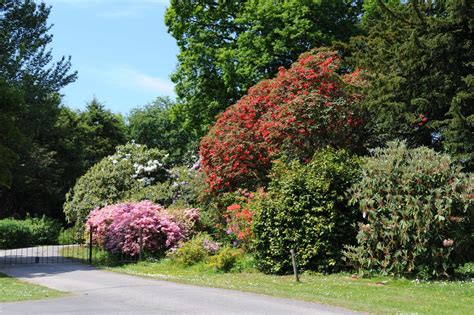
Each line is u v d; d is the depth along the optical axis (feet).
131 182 84.33
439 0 56.08
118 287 40.98
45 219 111.45
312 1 93.50
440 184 41.47
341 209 47.29
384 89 55.21
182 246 57.98
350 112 60.59
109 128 159.74
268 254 48.49
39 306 32.04
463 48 52.70
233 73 97.55
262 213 49.03
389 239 42.75
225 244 60.03
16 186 126.21
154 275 49.19
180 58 109.29
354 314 28.43
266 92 68.03
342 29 97.09
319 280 42.39
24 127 120.06
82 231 83.20
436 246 41.16
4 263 63.16
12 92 65.62
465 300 33.12
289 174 50.11
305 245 47.06
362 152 63.36
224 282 42.75
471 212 41.19
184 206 74.54
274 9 95.55
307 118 60.13
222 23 107.24
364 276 43.39
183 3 107.65
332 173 47.14
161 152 89.81
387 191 42.75
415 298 33.91
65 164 134.41
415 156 43.39
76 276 49.49
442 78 52.39
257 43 94.58
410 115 53.57
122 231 63.77
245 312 29.09
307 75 62.39
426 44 52.08
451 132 49.62
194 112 107.24
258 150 65.46
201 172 79.10
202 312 29.22
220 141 67.62
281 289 38.37
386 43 60.80
